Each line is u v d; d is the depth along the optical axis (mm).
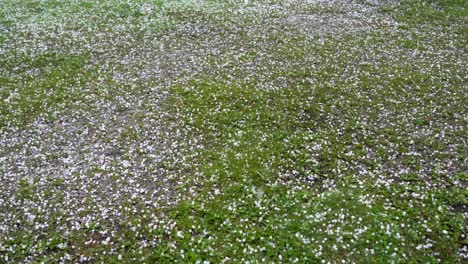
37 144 10594
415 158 9742
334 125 11039
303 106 11867
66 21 19391
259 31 17422
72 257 7387
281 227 7824
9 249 7531
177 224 7977
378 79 13281
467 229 7703
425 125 10953
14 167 9758
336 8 19969
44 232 7938
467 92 12477
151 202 8570
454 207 8273
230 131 10820
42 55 15797
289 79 13414
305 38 16594
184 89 12906
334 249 7379
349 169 9430
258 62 14664
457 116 11305
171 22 18750
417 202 8336
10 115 11836
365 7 20031
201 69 14305
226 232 7785
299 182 9023
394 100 12109
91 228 7969
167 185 9062
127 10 20594
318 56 15016
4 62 15289
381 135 10562
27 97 12766
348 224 7883
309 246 7418
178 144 10398
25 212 8398
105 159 9961
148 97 12625
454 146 10102
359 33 16984
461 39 16266
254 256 7254
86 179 9297
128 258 7312
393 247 7340
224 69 14227
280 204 8398
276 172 9305
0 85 13641
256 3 21047
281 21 18547
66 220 8188
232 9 20234
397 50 15391
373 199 8469
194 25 18344
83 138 10797
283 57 14977
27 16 20250
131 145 10438
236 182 9039
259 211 8203
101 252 7473
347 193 8648
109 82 13602
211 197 8617
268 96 12406
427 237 7570
